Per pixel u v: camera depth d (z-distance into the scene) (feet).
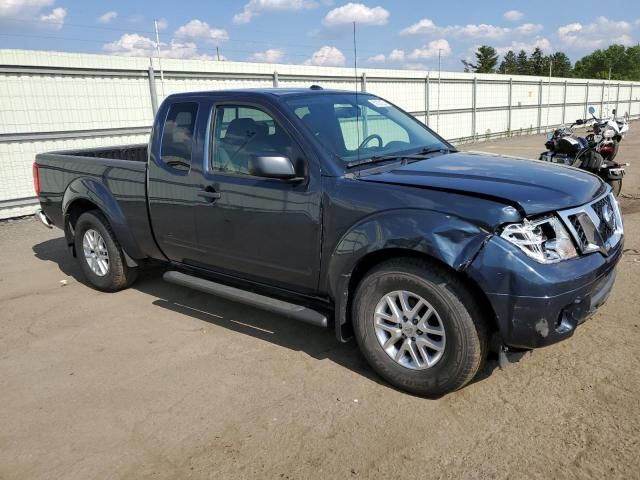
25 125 32.07
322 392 11.01
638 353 11.73
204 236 13.75
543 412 9.87
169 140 14.47
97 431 10.11
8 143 31.48
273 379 11.64
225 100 13.38
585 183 11.12
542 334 9.33
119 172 15.90
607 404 9.98
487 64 272.72
